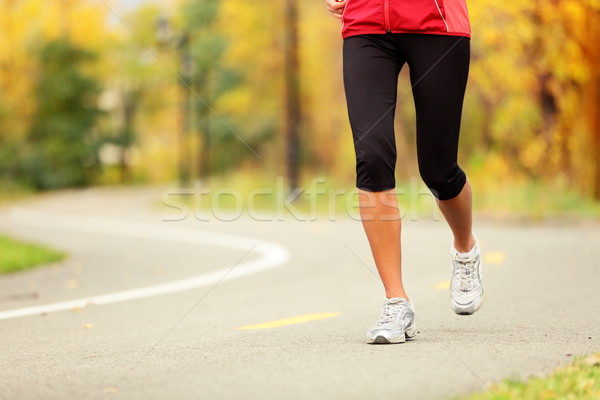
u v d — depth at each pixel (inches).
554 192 1770.4
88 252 1327.5
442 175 461.4
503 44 1779.0
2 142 4884.4
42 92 4982.8
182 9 4315.9
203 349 454.9
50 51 4916.3
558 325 515.2
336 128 3457.2
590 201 1755.7
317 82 3408.0
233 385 358.6
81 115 5073.8
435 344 438.3
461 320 550.0
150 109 5757.9
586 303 618.2
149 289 859.4
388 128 444.5
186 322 609.0
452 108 451.2
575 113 1819.6
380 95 446.0
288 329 530.9
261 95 4111.7
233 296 779.4
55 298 813.9
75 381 388.2
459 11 451.8
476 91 1956.2
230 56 4074.8
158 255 1249.4
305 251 1228.5
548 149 1865.2
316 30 3292.3
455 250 510.3
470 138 2085.4
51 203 3518.7
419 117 454.0
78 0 5039.4
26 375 410.0
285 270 999.6
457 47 448.8
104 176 5246.1
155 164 5605.3
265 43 3863.2
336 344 449.7
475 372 366.9
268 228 1710.1
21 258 1155.3
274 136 4045.3
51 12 5007.4
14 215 2711.6
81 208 3026.6
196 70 4224.9
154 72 5334.6
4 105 4800.7
